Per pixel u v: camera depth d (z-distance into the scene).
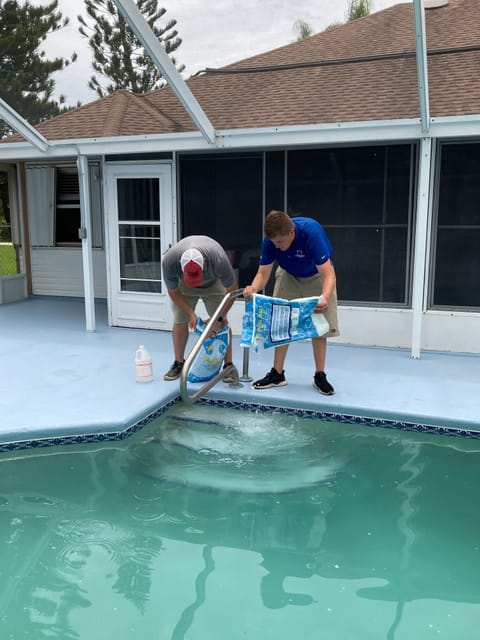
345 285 6.53
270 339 4.37
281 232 4.12
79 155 6.56
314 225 4.35
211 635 2.40
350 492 3.52
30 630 2.43
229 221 6.81
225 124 6.54
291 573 2.79
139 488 3.57
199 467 3.84
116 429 4.17
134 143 6.33
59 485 3.61
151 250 7.08
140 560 2.88
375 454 4.02
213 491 3.54
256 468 3.83
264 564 2.85
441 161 5.92
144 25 4.61
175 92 5.29
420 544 3.01
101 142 6.39
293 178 6.50
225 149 6.41
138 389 4.88
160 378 5.18
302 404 4.61
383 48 7.92
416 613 2.52
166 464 3.88
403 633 2.40
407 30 8.38
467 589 2.69
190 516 3.27
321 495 3.49
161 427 4.47
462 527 3.16
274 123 6.35
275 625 2.45
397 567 2.83
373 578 2.76
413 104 6.07
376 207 6.27
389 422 4.41
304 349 6.21
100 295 9.34
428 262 6.08
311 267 4.49
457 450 4.07
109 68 20.14
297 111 6.52
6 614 2.51
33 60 18.34
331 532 3.12
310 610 2.54
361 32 8.87
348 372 5.40
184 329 4.99
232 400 4.81
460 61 6.82
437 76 6.57
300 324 4.34
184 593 2.66
